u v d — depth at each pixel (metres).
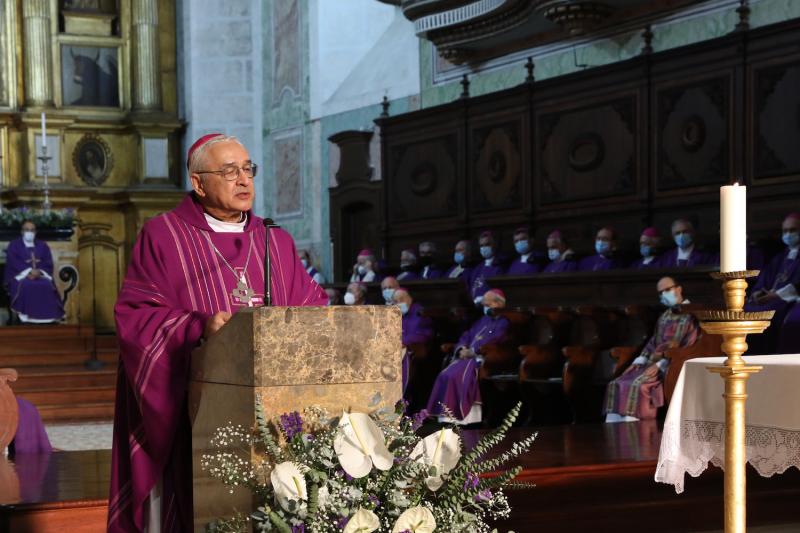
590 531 5.49
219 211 3.77
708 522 5.73
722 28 11.88
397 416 3.01
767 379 4.40
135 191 20.61
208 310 3.59
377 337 3.03
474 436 7.30
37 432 7.40
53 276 17.06
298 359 2.92
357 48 18.84
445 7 14.77
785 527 5.77
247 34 21.20
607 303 10.20
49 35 20.64
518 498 5.34
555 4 12.84
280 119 20.31
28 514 4.98
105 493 5.35
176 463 3.43
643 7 12.82
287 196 20.11
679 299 8.97
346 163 17.88
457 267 14.01
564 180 13.23
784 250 9.98
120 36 21.39
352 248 18.12
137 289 3.56
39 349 15.36
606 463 5.62
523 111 13.79
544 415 10.25
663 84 11.98
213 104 21.16
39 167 20.09
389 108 17.31
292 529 2.77
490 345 10.62
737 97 11.13
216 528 2.96
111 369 14.43
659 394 8.61
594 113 12.83
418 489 2.94
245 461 2.89
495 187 14.23
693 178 11.62
